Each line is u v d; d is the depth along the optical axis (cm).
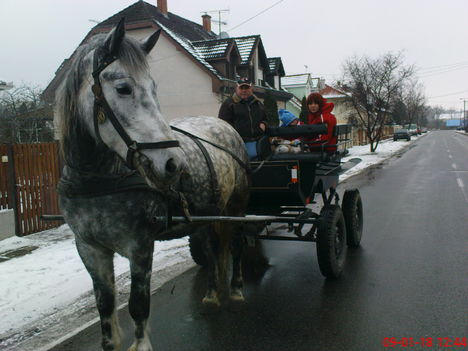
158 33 290
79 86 279
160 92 2012
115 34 256
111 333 310
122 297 480
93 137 280
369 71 3111
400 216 894
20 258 636
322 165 552
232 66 2223
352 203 636
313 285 503
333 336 375
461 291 467
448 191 1230
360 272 542
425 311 418
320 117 584
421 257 598
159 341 375
